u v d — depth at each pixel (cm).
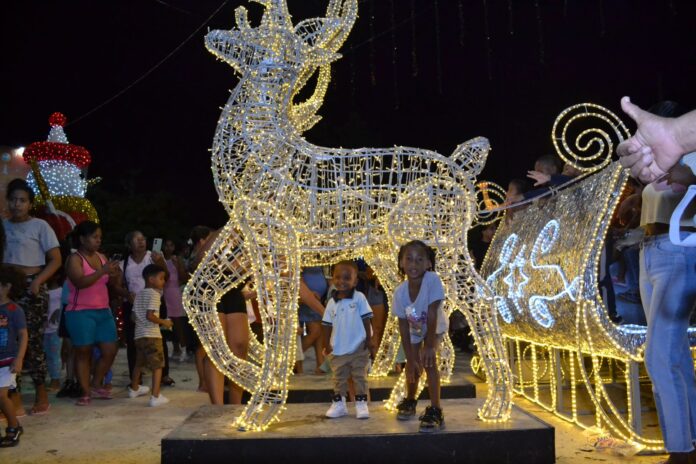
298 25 440
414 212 417
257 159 412
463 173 425
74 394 657
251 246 402
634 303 493
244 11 442
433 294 395
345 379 420
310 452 365
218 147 424
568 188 491
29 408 600
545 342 518
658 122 168
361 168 421
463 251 420
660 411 347
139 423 527
